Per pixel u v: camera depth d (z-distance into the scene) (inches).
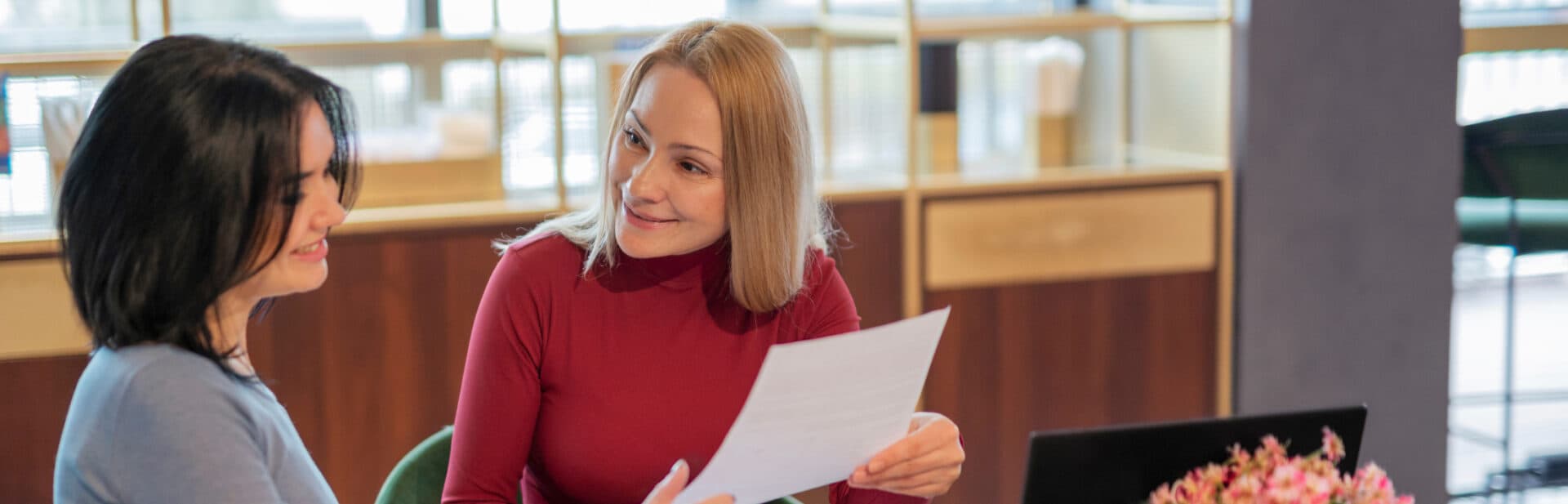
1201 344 120.3
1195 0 120.0
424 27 121.6
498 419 58.2
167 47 42.5
